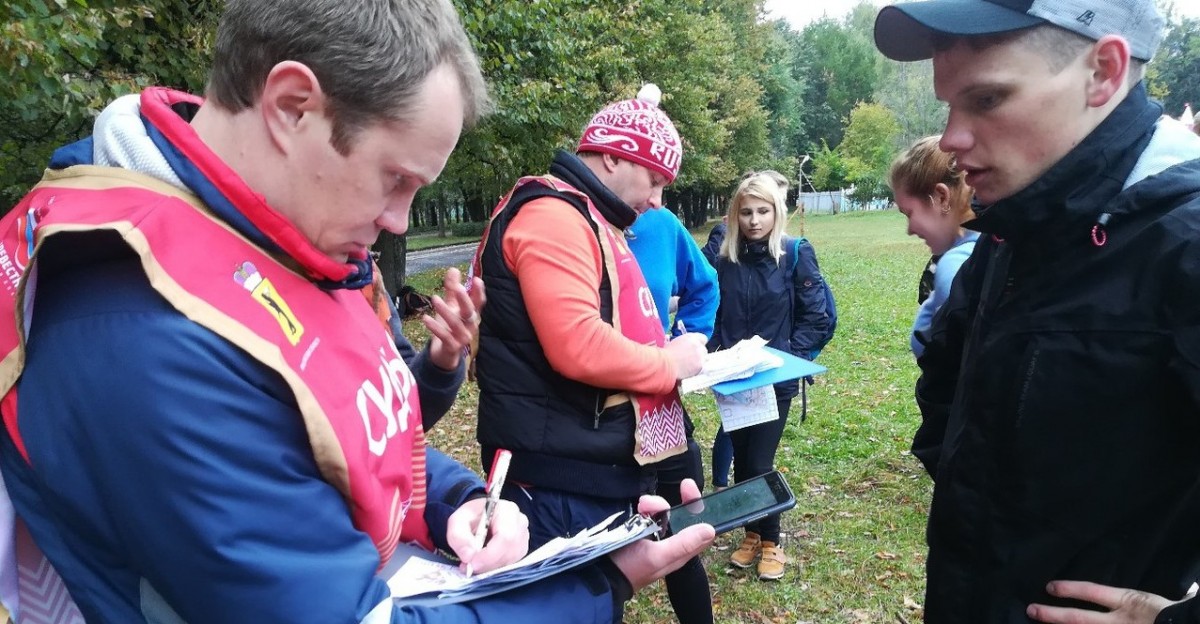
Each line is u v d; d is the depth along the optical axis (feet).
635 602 10.56
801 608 10.36
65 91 13.29
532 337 6.07
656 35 46.88
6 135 19.92
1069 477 3.62
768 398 8.35
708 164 75.10
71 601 2.90
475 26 23.79
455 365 4.84
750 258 11.44
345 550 2.77
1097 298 3.47
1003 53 3.43
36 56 11.69
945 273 7.25
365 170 2.82
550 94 29.25
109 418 2.39
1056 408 3.59
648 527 3.82
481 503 4.13
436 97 2.81
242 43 2.71
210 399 2.44
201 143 2.76
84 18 12.78
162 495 2.40
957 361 5.13
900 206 8.05
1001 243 4.33
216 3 18.13
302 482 2.69
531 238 5.88
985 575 4.00
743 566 11.21
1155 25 3.48
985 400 3.92
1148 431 3.40
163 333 2.42
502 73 27.58
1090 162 3.46
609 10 36.09
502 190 41.39
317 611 2.58
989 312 4.11
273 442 2.62
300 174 2.81
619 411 6.21
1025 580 3.84
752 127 105.29
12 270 2.52
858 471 15.29
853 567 11.39
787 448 16.65
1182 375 3.16
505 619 3.28
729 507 4.83
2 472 2.62
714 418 18.63
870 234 86.22
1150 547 3.54
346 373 3.05
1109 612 3.50
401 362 3.81
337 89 2.64
